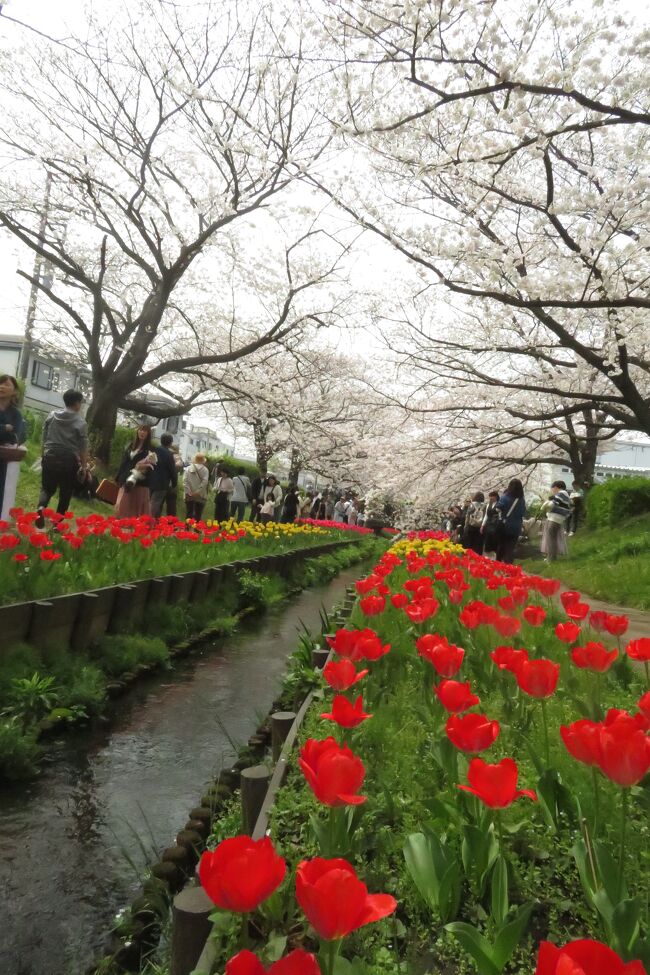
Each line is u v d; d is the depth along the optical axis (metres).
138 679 6.25
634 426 14.91
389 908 1.05
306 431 26.98
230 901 1.09
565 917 2.02
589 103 8.18
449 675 2.97
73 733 4.88
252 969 0.90
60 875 3.14
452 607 5.58
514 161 12.02
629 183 10.27
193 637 7.91
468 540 18.75
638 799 2.33
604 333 13.48
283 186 17.55
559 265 11.56
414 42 8.45
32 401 44.31
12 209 19.59
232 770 4.18
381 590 5.63
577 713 3.57
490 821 2.10
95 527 8.07
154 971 2.42
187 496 16.33
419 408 18.06
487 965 1.45
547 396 18.25
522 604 5.58
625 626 4.20
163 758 4.57
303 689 5.02
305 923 1.94
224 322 24.50
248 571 10.84
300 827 2.51
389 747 3.13
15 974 2.51
